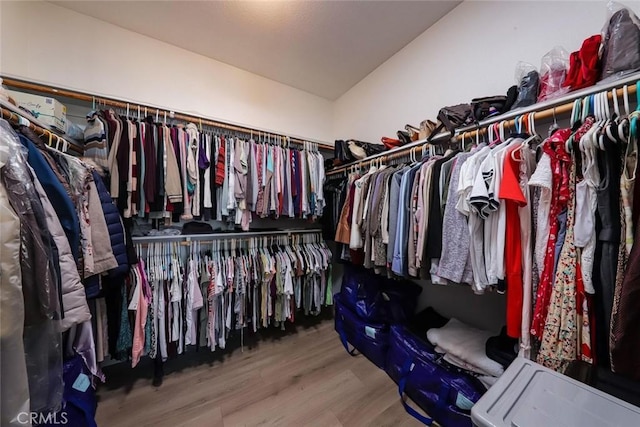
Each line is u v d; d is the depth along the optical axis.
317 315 2.54
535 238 0.87
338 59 2.15
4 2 1.32
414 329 1.57
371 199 1.57
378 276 2.01
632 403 0.55
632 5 0.97
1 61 1.32
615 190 0.68
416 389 1.32
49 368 0.68
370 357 1.76
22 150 0.68
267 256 1.99
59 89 1.37
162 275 1.56
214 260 1.79
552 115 0.95
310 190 2.14
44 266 0.65
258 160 1.89
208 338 1.69
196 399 1.38
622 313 0.60
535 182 0.79
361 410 1.30
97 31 1.66
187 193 1.59
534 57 1.24
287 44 1.95
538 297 0.82
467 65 1.54
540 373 0.65
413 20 1.72
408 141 1.67
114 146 1.34
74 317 0.77
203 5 1.57
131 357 1.41
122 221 1.33
